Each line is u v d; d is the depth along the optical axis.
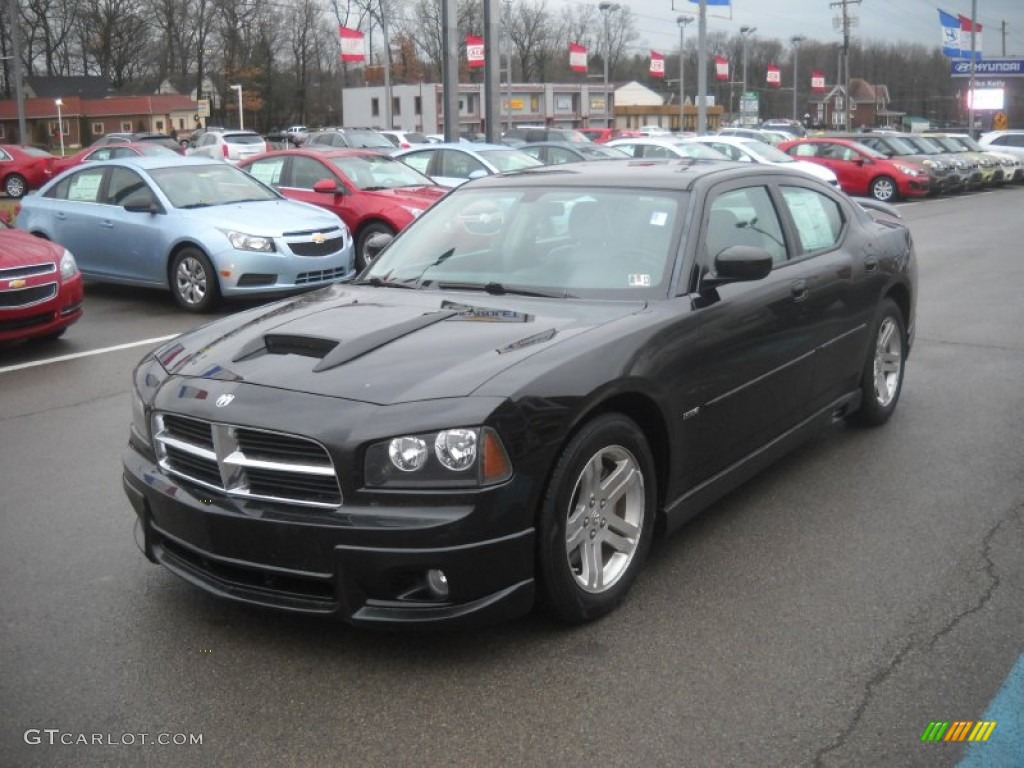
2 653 3.51
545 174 4.98
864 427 6.07
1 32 87.88
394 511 3.13
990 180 30.70
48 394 7.20
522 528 3.27
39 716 3.12
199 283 10.30
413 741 2.97
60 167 29.30
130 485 3.72
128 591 3.99
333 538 3.15
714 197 4.51
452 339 3.64
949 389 7.01
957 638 3.51
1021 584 3.93
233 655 3.47
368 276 4.76
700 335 4.02
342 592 3.19
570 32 120.12
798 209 5.21
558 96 92.19
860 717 3.04
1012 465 5.37
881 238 5.88
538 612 3.71
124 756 2.91
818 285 4.95
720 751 2.89
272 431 3.23
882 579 4.00
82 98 88.31
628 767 2.82
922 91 127.62
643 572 4.09
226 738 3.00
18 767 2.87
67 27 92.38
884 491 5.00
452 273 4.52
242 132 38.09
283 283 10.26
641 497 3.79
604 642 3.52
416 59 98.88
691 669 3.33
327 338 3.70
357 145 31.23
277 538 3.22
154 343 8.93
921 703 3.11
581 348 3.54
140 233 10.63
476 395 3.22
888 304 5.90
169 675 3.35
